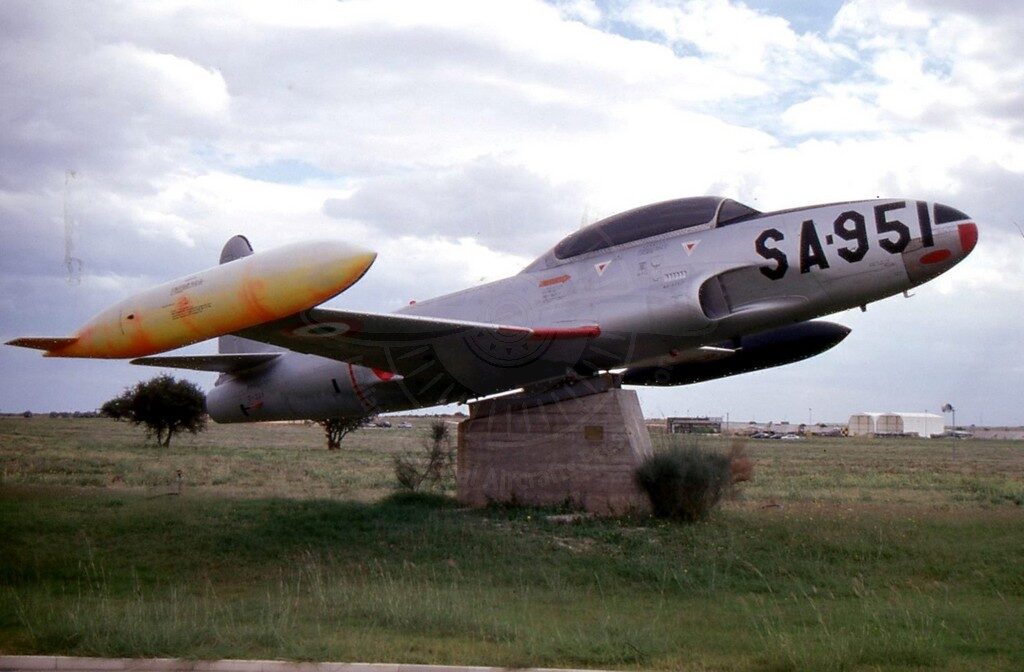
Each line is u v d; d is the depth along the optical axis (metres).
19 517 14.20
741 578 11.46
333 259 11.75
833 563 12.12
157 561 12.29
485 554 12.42
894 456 53.69
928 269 13.16
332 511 15.01
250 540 13.16
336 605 9.31
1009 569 11.62
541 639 7.89
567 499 15.17
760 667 7.28
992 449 73.88
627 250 14.57
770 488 25.66
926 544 12.67
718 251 13.78
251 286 12.07
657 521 14.10
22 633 8.00
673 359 15.70
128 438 55.19
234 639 7.64
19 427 69.81
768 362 17.11
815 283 13.49
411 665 6.84
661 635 8.29
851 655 7.50
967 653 7.88
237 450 43.66
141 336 12.88
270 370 18.58
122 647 7.32
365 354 14.88
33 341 13.27
